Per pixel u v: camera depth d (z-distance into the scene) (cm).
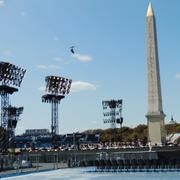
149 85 12638
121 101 17550
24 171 9594
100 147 13562
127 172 10100
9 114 15162
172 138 18788
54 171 10212
